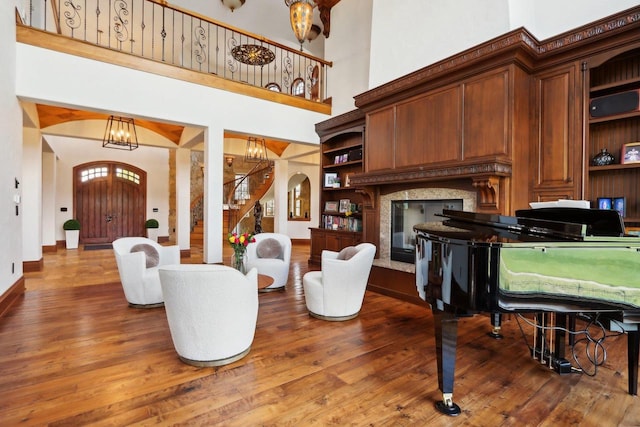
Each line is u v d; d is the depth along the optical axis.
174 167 11.05
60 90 4.39
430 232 2.25
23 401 2.04
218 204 5.69
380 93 4.72
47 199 8.27
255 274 2.85
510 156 3.47
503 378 2.40
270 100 6.32
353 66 6.61
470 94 3.81
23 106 4.82
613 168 3.20
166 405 2.02
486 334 3.26
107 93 4.72
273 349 2.86
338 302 3.55
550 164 3.58
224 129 5.79
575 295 1.84
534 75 3.70
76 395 2.11
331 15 7.14
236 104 5.91
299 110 6.70
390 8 5.00
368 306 4.17
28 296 4.39
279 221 9.19
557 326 2.53
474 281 1.89
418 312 3.92
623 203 3.18
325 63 7.04
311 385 2.28
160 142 7.69
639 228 3.06
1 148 3.64
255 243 5.06
